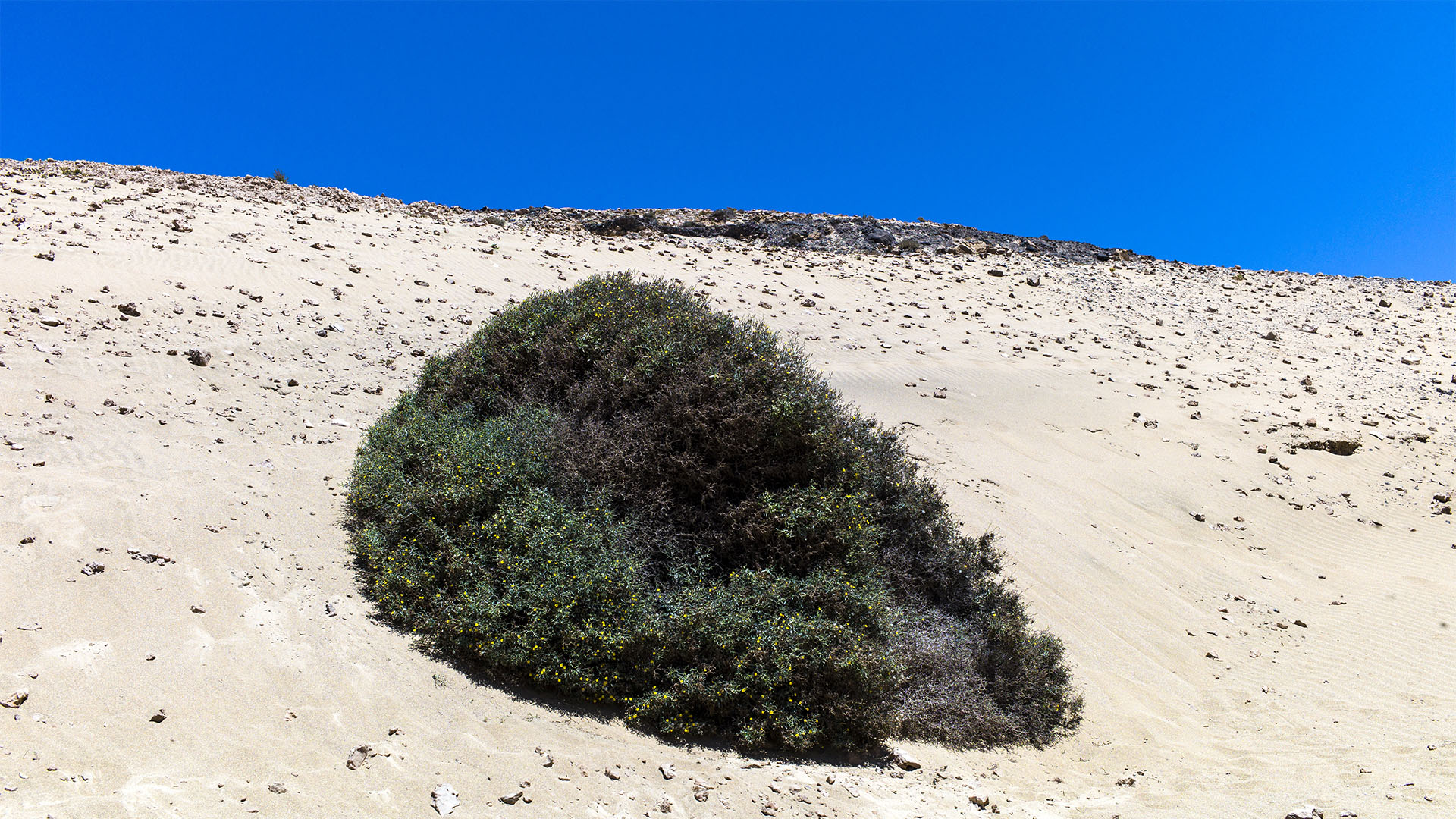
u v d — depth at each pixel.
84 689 4.17
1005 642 6.43
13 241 12.45
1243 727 6.12
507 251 19.34
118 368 9.12
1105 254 28.36
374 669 5.12
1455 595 8.55
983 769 5.31
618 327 8.13
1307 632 7.85
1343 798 4.58
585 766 4.55
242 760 3.92
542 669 5.33
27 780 3.39
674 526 6.54
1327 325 20.89
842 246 25.72
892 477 7.58
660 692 5.22
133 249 13.45
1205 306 22.05
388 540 6.42
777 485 6.72
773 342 7.70
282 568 6.03
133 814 3.31
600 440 6.96
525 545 5.99
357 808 3.75
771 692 5.30
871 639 5.70
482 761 4.39
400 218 21.38
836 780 4.80
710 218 27.55
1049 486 10.47
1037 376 14.74
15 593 4.81
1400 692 6.50
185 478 6.96
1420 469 12.36
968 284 22.17
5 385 7.92
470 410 8.12
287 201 20.77
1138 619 7.83
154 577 5.39
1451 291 25.70
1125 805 4.75
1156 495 10.66
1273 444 12.70
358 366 11.05
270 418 8.90
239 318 11.59
